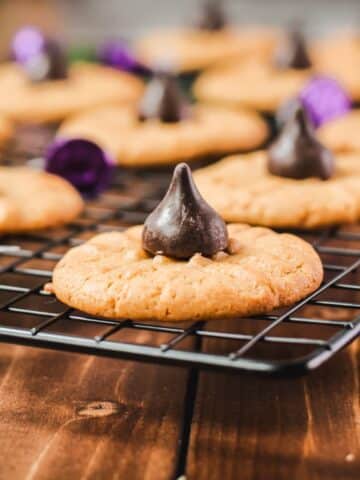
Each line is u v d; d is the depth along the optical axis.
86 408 0.28
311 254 0.31
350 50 0.71
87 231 0.38
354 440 0.27
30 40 0.64
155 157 0.46
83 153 0.42
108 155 0.43
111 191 0.44
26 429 0.27
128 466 0.26
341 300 0.34
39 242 0.37
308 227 0.37
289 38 0.62
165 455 0.26
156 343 0.32
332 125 0.48
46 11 0.93
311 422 0.28
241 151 0.48
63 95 0.55
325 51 0.71
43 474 0.26
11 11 0.91
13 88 0.56
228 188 0.38
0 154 0.48
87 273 0.30
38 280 0.35
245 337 0.27
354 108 0.62
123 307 0.29
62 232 0.40
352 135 0.46
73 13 1.04
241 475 0.26
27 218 0.37
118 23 1.07
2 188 0.39
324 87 0.50
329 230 0.36
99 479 0.25
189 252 0.30
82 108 0.54
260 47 0.72
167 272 0.30
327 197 0.37
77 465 0.26
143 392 0.29
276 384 0.29
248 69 0.63
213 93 0.59
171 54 0.70
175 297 0.29
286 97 0.57
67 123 0.51
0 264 0.37
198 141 0.46
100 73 0.60
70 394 0.29
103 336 0.27
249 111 0.58
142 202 0.40
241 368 0.25
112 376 0.30
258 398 0.29
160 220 0.31
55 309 0.34
